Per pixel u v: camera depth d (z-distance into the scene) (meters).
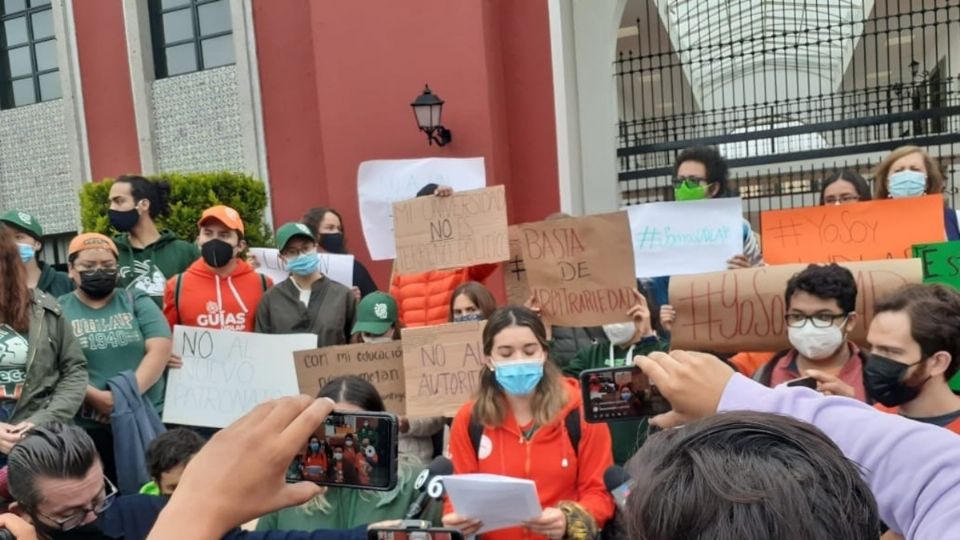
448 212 3.58
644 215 3.35
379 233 5.28
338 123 7.68
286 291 4.11
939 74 12.09
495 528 2.04
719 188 3.66
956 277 2.75
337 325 4.05
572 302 3.00
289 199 8.83
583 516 2.15
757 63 14.88
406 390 3.12
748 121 9.03
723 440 0.78
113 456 3.68
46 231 10.26
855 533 0.71
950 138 7.35
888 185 3.70
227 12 9.25
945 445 0.99
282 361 3.66
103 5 9.46
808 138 10.02
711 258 3.25
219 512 0.80
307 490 0.87
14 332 3.12
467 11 7.17
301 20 8.58
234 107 9.07
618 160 8.14
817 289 2.16
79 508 1.91
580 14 7.80
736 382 1.16
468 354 3.10
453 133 7.32
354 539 1.84
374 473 1.33
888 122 7.49
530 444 2.40
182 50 9.51
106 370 3.58
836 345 2.18
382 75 7.48
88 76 9.66
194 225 7.43
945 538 0.89
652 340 2.97
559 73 7.48
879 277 2.40
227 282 4.21
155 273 4.53
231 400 3.66
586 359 3.17
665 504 0.73
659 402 1.61
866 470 1.02
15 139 10.38
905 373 1.85
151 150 9.38
